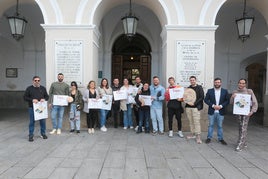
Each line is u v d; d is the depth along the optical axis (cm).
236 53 1370
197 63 805
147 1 870
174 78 805
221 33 1310
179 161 513
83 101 783
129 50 1490
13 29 840
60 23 812
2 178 420
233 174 446
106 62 1404
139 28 1398
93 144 637
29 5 1128
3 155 541
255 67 1455
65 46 813
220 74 1376
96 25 866
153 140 689
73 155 545
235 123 1001
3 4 897
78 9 810
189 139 707
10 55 1431
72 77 817
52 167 471
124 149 595
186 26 796
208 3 801
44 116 677
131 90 840
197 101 678
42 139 686
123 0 908
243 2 912
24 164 486
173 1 804
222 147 627
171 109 730
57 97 738
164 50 863
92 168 468
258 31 1248
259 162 513
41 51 1425
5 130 810
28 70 1431
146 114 782
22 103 1448
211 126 668
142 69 1444
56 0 809
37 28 1334
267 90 947
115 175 437
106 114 843
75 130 802
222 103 654
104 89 815
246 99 598
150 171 457
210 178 429
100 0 808
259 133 818
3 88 1446
